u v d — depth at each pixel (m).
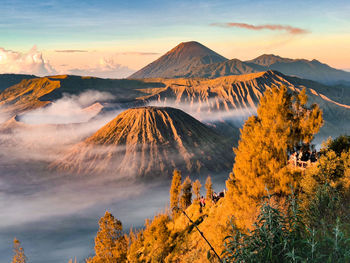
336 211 9.93
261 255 6.70
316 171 16.39
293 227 7.18
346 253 6.12
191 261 16.97
